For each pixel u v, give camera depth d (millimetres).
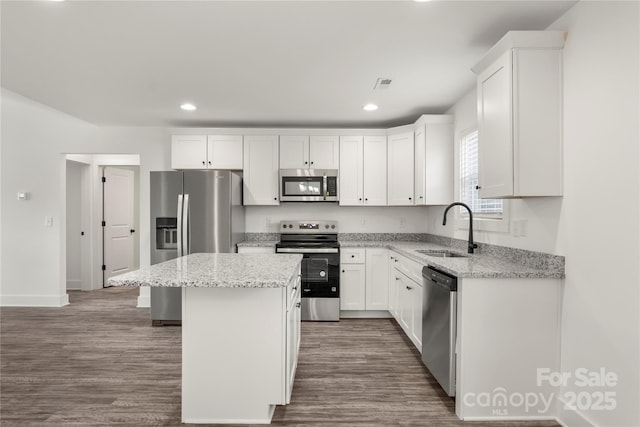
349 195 4441
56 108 3893
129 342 3428
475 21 2162
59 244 4746
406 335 3676
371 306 4242
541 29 2240
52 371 2791
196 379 2055
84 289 5738
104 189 5996
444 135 3822
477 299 2139
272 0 1950
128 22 2172
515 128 2080
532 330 2137
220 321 2041
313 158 4441
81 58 2666
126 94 3443
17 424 2086
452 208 3764
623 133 1688
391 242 4578
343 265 4246
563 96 2074
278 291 2039
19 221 4754
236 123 4500
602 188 1807
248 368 2045
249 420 2061
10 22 2170
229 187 4047
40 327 3877
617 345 1729
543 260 2234
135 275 1909
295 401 2352
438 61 2711
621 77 1696
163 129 4684
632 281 1648
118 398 2379
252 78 3047
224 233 4047
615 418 1741
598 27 1824
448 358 2238
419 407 2287
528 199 2410
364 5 2000
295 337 2477
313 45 2461
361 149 4438
